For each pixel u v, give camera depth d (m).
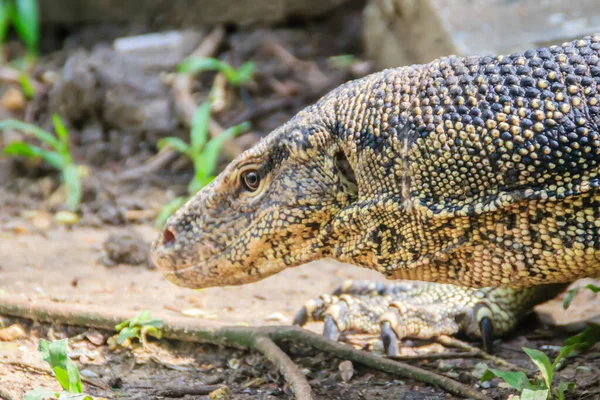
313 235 8.82
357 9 22.86
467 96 8.02
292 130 8.70
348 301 10.18
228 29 22.86
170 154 18.50
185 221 9.32
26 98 21.38
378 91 8.48
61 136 17.77
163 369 9.54
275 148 8.79
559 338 10.39
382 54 20.45
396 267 8.48
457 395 8.68
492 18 16.81
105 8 24.31
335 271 13.47
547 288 10.59
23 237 15.16
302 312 10.30
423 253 8.30
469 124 7.91
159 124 19.23
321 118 8.66
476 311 10.12
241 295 12.09
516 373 8.12
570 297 10.41
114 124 19.70
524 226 7.86
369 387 8.99
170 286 12.34
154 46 21.42
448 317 10.21
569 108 7.72
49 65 22.88
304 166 8.69
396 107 8.30
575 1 16.66
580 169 7.64
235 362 9.69
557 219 7.75
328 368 9.44
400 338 9.87
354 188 8.64
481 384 9.00
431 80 8.25
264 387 9.06
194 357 9.85
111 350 9.93
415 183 8.12
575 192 7.59
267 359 9.54
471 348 9.90
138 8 23.88
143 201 16.95
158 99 19.58
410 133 8.14
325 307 10.31
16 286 11.96
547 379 7.89
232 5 22.53
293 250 8.93
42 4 25.11
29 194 17.61
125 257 13.32
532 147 7.70
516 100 7.85
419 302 10.34
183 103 19.03
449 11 17.17
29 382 8.77
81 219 16.20
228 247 9.13
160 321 10.05
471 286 8.42
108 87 19.73
